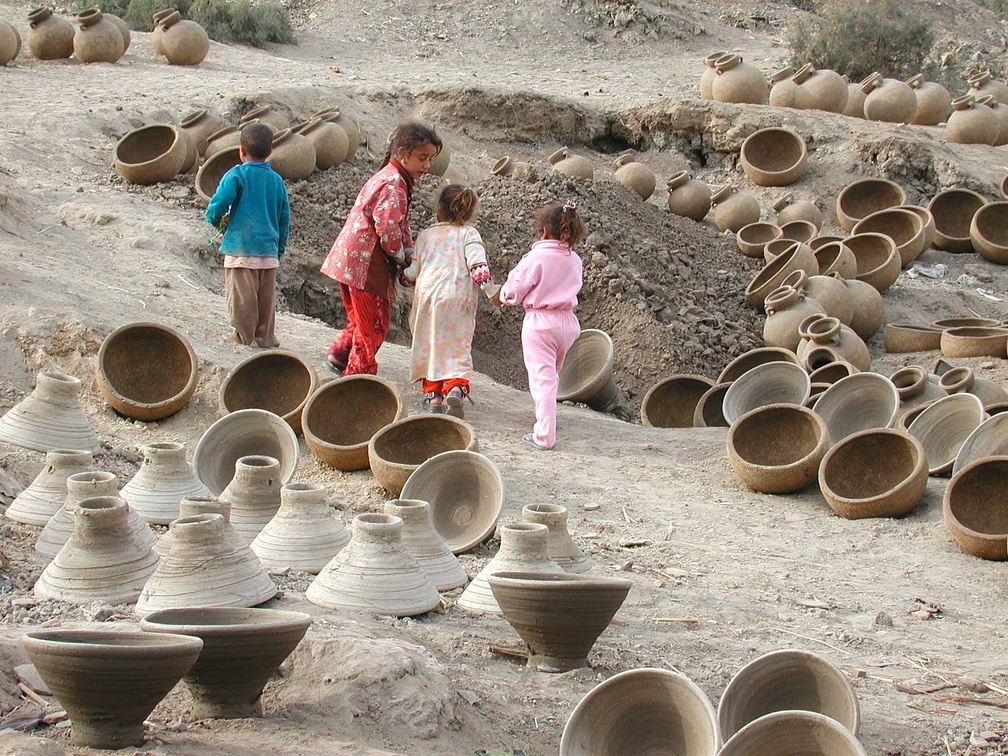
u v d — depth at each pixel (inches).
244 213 346.0
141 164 510.3
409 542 210.8
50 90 644.7
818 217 707.4
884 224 688.4
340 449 280.7
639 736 146.0
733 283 628.1
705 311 580.1
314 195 540.7
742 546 269.7
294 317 427.2
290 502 211.8
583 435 362.3
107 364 305.1
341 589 189.6
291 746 136.1
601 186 654.5
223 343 349.4
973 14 1422.2
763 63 1113.4
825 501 313.0
